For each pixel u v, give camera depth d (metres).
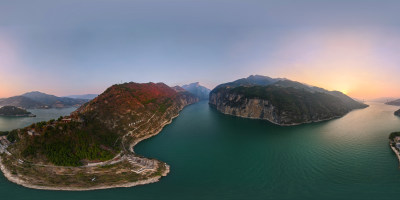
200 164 116.88
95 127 142.75
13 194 83.69
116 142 139.38
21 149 110.25
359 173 103.94
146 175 99.69
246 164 116.62
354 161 119.69
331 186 91.06
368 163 116.31
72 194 84.00
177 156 130.00
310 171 106.62
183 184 93.56
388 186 90.31
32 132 114.12
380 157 125.50
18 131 127.44
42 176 95.56
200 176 101.50
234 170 108.56
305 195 84.19
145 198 82.12
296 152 137.12
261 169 109.56
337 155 130.25
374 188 88.94
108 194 84.56
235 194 85.25
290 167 112.00
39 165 102.12
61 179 93.94
